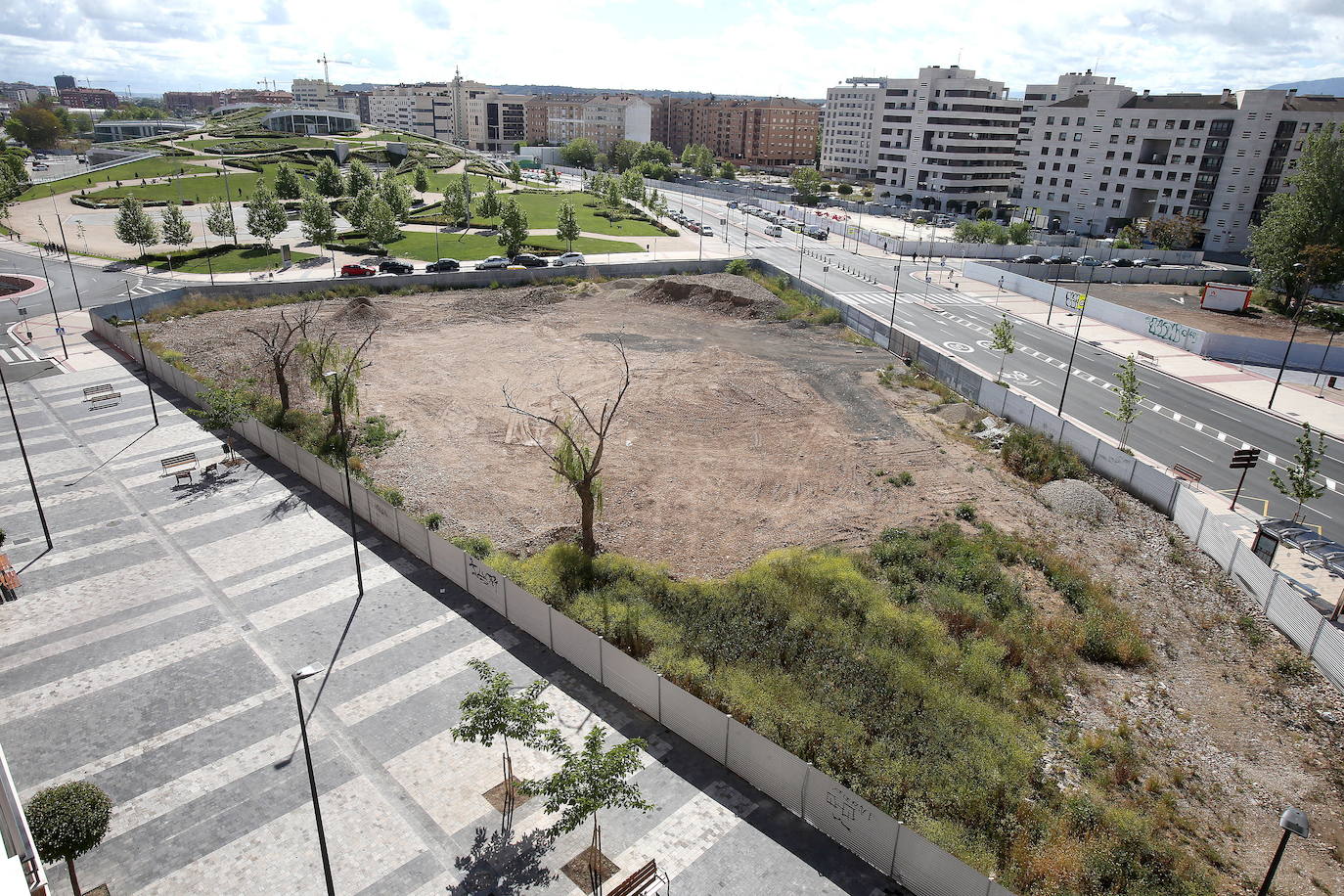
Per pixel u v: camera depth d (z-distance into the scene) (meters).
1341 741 23.17
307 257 90.75
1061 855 18.27
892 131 174.38
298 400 46.84
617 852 18.41
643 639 25.81
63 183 133.75
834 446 42.16
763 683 23.61
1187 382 57.12
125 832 18.84
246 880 17.67
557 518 34.22
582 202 145.38
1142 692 24.97
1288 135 113.88
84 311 67.12
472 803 19.81
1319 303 81.62
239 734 21.94
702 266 88.94
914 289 88.50
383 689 23.75
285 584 28.95
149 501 34.91
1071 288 89.56
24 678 23.95
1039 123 140.38
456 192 114.25
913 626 26.34
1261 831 19.97
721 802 19.91
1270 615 28.86
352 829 19.00
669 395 48.72
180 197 125.44
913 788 20.02
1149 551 33.69
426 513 33.97
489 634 26.42
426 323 64.06
